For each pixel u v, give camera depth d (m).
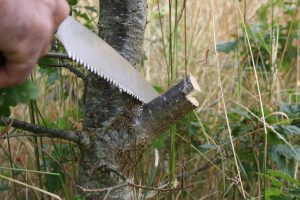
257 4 1.94
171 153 1.03
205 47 1.75
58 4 0.57
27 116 1.48
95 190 0.89
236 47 1.51
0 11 0.53
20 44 0.54
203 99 1.56
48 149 1.21
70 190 1.14
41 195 1.11
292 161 1.24
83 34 0.72
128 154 0.92
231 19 1.89
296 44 1.80
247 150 1.24
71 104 1.29
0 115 0.73
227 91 1.56
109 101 0.90
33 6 0.54
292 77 1.72
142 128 0.90
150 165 1.25
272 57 1.42
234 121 1.33
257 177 1.24
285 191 1.12
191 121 1.33
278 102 1.38
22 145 1.31
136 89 0.84
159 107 0.89
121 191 0.93
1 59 0.57
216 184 1.28
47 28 0.55
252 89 1.50
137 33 0.90
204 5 2.01
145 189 0.99
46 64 0.86
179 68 1.72
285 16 1.85
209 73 1.67
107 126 0.90
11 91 0.69
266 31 1.61
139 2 0.89
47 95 1.48
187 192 1.24
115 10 0.89
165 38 1.95
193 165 1.33
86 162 0.92
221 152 1.19
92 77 0.90
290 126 1.19
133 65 0.90
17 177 1.26
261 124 1.20
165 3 2.17
